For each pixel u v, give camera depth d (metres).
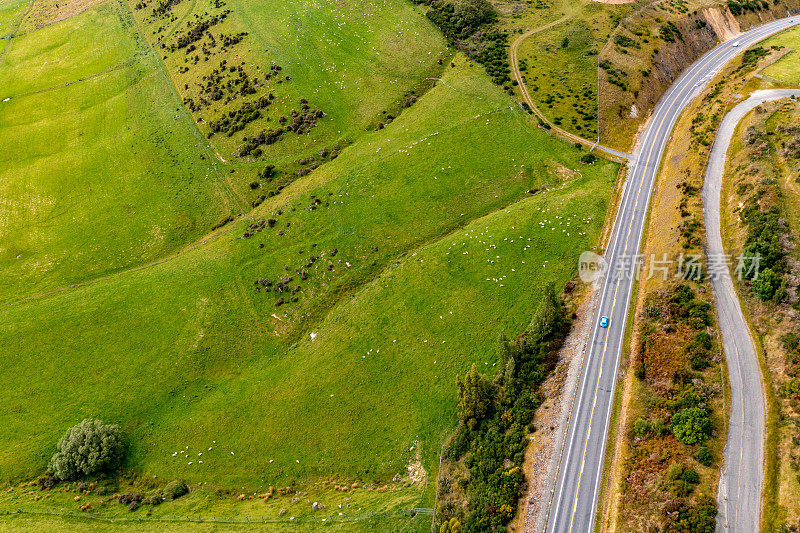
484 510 57.78
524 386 68.06
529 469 59.81
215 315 93.25
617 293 76.31
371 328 85.06
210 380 85.31
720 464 52.84
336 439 73.38
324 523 64.38
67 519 67.81
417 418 73.00
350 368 80.56
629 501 53.38
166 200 122.12
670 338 65.69
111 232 117.50
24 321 97.44
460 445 67.19
